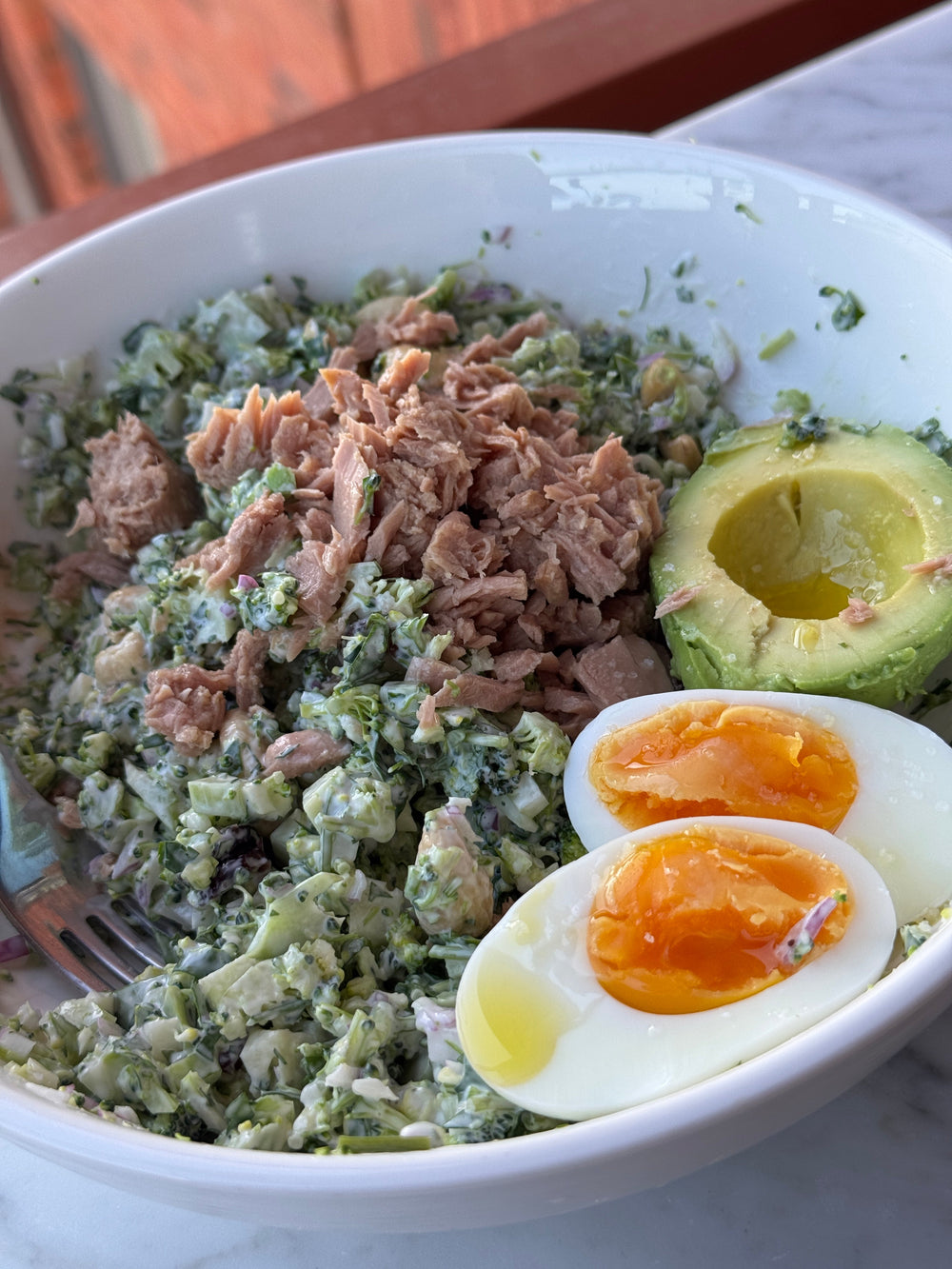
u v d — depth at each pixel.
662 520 0.20
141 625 0.21
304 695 0.19
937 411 0.20
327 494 0.20
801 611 0.21
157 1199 0.14
